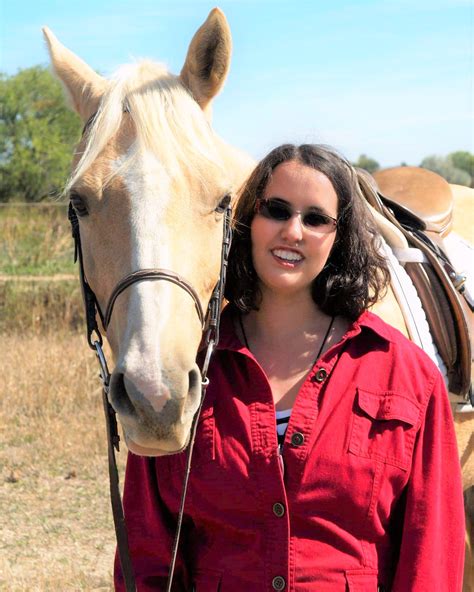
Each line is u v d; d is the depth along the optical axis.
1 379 6.69
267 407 1.79
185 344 1.79
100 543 4.33
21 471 5.27
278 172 1.90
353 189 1.93
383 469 1.77
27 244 10.53
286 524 1.73
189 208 1.96
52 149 20.41
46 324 8.83
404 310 2.57
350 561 1.75
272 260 1.87
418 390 1.84
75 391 6.58
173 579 1.91
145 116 1.99
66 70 2.34
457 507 1.85
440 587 1.79
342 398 1.79
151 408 1.67
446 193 3.17
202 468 1.79
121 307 1.85
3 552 4.17
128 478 1.96
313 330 1.92
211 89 2.27
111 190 1.94
